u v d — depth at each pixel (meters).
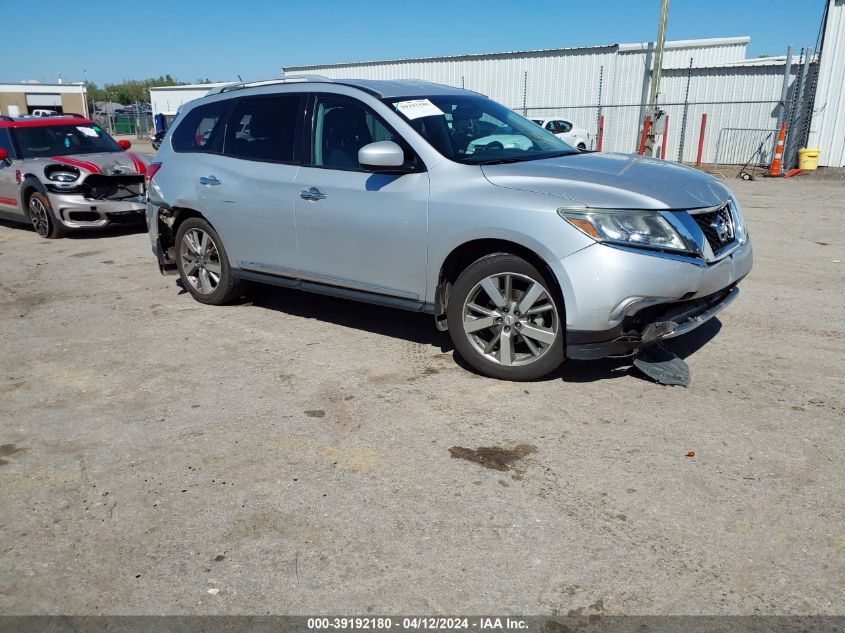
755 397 4.04
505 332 4.25
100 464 3.50
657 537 2.80
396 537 2.86
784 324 5.36
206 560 2.75
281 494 3.19
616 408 3.94
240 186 5.48
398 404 4.09
